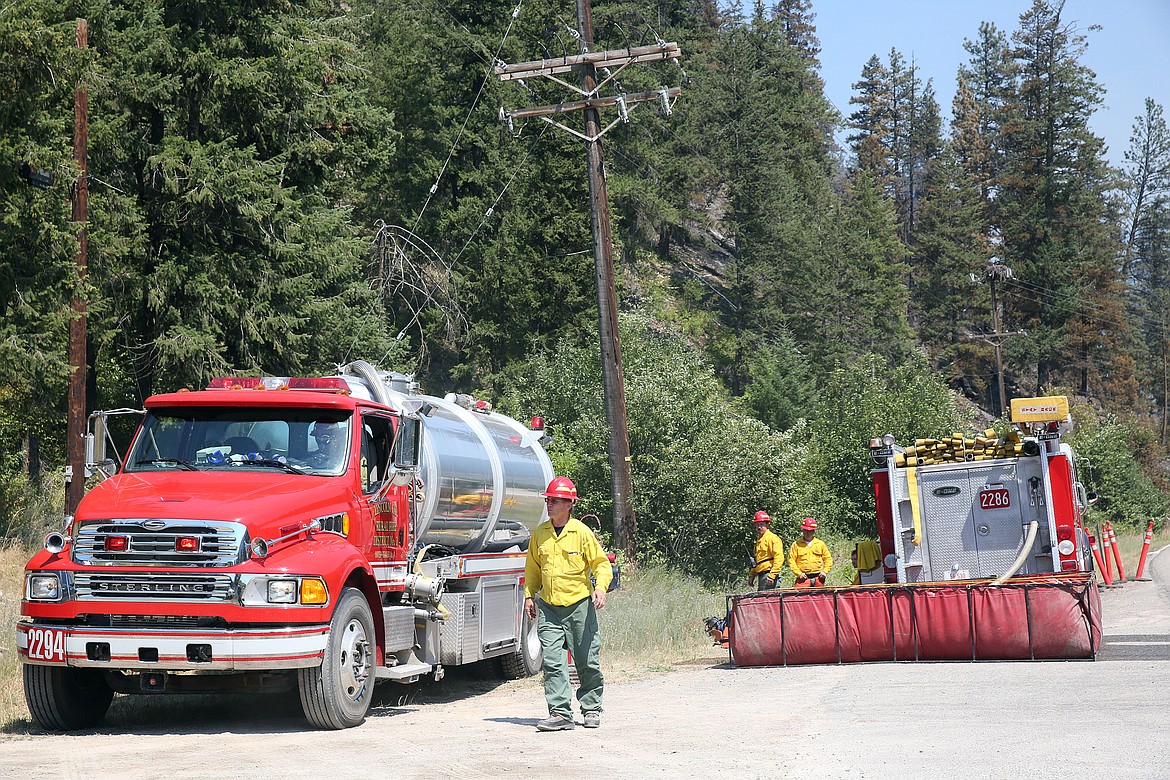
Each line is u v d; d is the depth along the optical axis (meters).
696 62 79.56
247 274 26.39
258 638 8.74
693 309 72.88
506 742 8.27
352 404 10.42
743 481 28.39
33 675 9.19
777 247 72.75
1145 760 6.94
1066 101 96.88
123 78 25.92
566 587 9.01
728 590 26.16
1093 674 11.43
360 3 54.53
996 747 7.50
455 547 13.12
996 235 107.56
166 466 10.23
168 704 11.19
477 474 12.96
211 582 8.78
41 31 18.83
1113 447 59.94
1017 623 12.90
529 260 47.25
